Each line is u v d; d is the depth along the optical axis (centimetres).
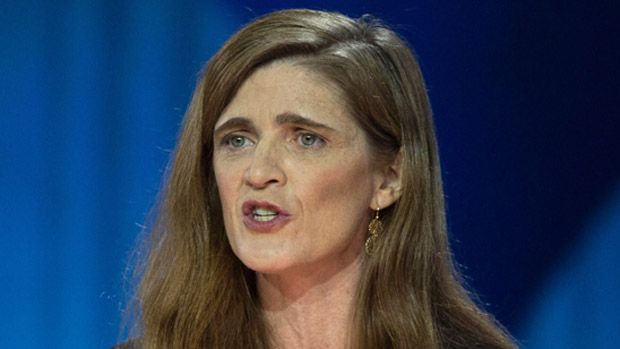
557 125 1486
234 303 901
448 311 927
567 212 1490
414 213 901
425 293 905
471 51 1480
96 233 1455
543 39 1483
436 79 1480
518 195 1490
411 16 1470
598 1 1478
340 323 890
